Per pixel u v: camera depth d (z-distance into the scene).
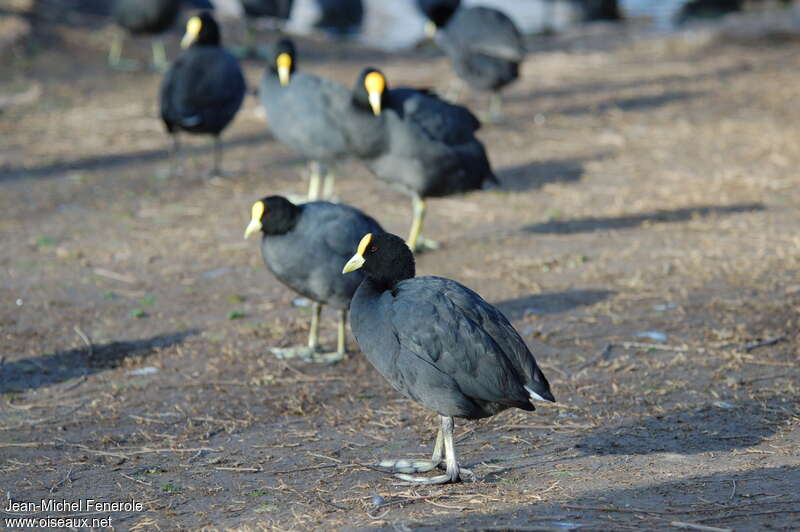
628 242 14.04
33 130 20.56
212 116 16.67
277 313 11.87
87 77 25.00
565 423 8.55
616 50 30.39
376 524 6.62
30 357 10.54
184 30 30.69
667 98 23.59
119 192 16.81
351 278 9.77
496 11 19.91
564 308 11.61
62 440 8.59
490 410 7.21
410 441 8.38
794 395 9.01
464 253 13.75
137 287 12.70
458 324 7.00
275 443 8.42
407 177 12.92
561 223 15.06
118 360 10.51
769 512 6.49
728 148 18.98
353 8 36.03
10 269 13.24
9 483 7.71
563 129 20.97
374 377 10.01
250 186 17.20
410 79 25.81
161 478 7.77
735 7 37.12
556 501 6.83
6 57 25.17
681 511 6.55
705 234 14.23
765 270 12.59
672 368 9.80
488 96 24.09
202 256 13.87
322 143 14.40
